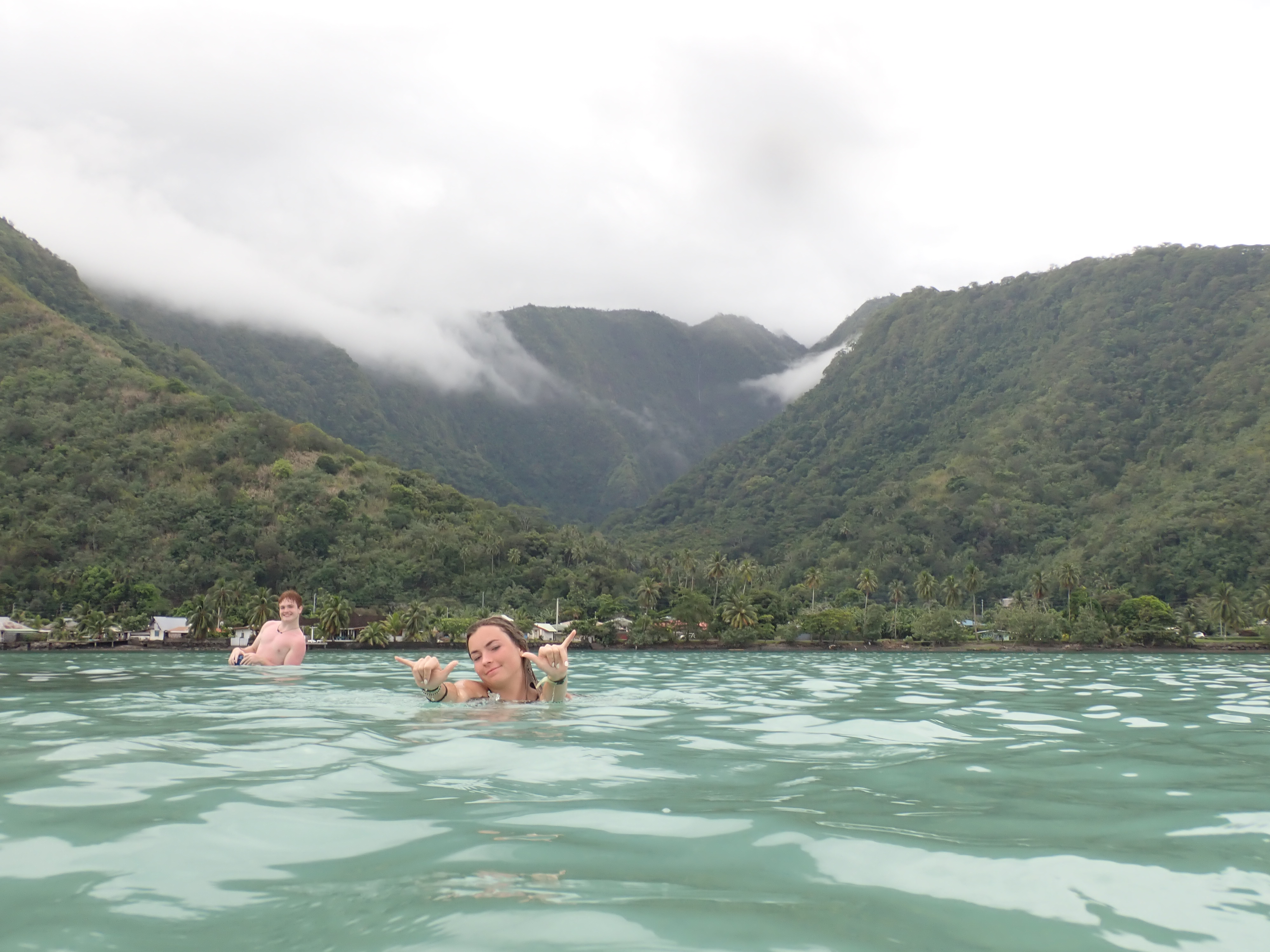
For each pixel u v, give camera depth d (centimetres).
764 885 287
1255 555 13825
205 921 255
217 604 8900
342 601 9156
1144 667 3306
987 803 424
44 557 11700
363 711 830
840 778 491
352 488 15088
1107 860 319
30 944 237
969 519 19388
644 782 467
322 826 362
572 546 14288
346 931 245
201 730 683
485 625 899
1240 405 19988
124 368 16338
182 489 13900
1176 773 519
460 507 15962
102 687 1276
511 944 235
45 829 357
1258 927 253
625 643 9569
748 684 1542
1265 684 1761
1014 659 5397
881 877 297
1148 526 15562
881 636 10038
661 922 252
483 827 362
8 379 15375
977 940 241
